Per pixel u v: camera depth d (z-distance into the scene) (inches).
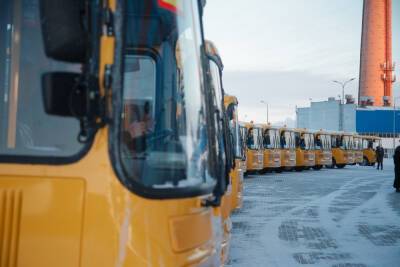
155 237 105.6
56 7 98.1
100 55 101.9
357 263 338.3
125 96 115.9
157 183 110.3
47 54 99.7
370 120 3026.6
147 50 126.7
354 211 602.5
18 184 105.2
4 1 115.0
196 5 139.7
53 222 103.8
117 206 103.7
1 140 109.3
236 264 329.4
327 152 1600.6
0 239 104.2
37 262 103.3
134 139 114.4
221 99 213.3
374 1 3371.1
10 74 112.4
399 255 362.9
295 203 676.7
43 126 107.7
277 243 401.7
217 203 129.0
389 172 1502.2
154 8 123.7
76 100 99.0
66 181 104.4
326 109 3262.8
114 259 102.9
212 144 138.3
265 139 1251.2
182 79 129.8
